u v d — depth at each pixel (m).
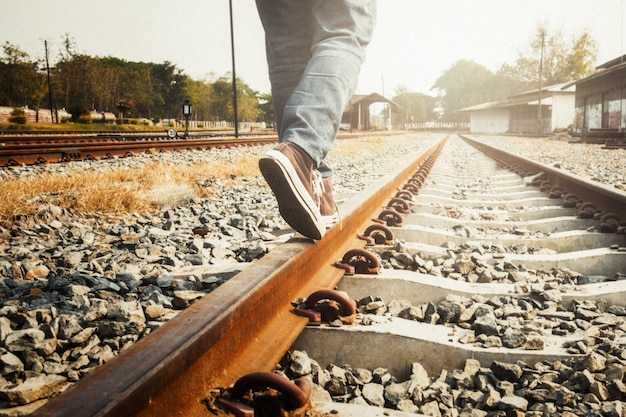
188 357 1.20
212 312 1.41
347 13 1.99
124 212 5.18
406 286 2.46
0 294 2.50
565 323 2.17
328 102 1.92
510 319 2.21
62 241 3.91
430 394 1.67
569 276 2.99
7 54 75.50
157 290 2.47
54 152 10.35
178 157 11.79
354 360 1.86
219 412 1.20
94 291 2.51
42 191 5.96
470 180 8.52
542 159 14.01
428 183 7.42
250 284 1.66
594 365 1.76
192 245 3.48
